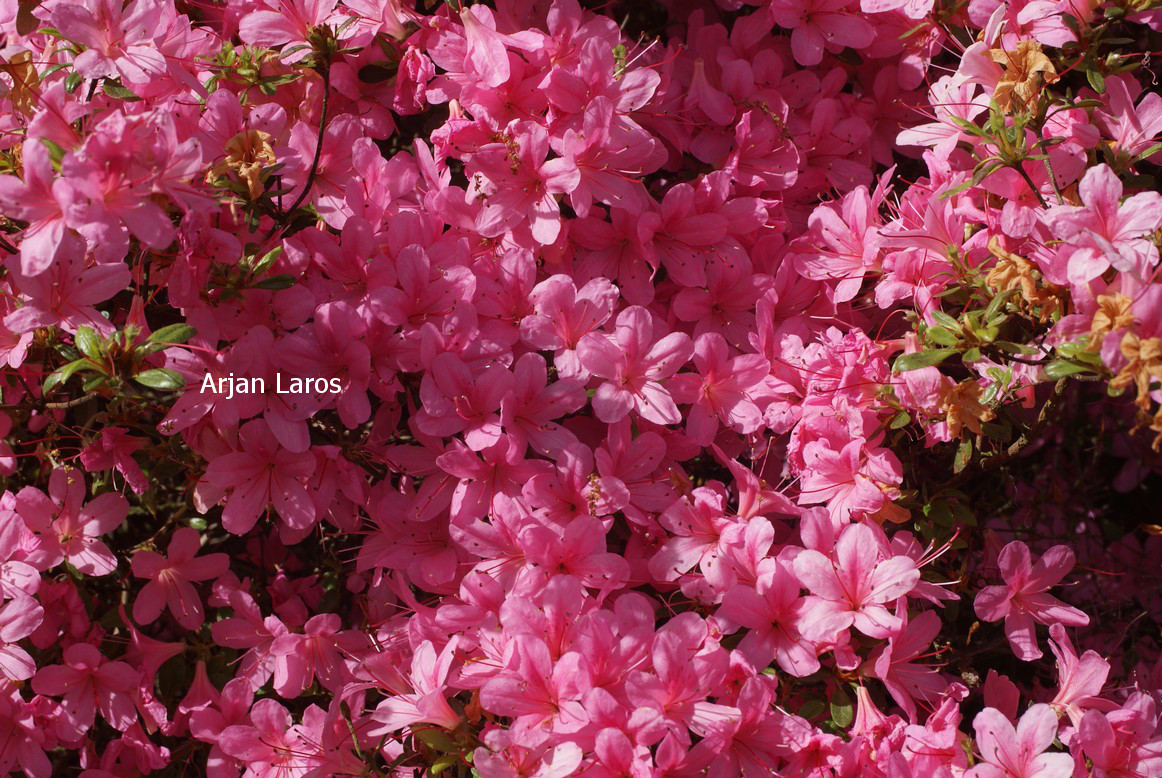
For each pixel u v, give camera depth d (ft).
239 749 4.96
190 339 4.92
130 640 5.07
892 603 4.93
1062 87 5.16
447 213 5.01
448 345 4.94
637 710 4.73
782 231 5.16
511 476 4.94
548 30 5.11
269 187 5.01
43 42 5.08
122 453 5.00
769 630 4.86
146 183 4.64
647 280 5.08
